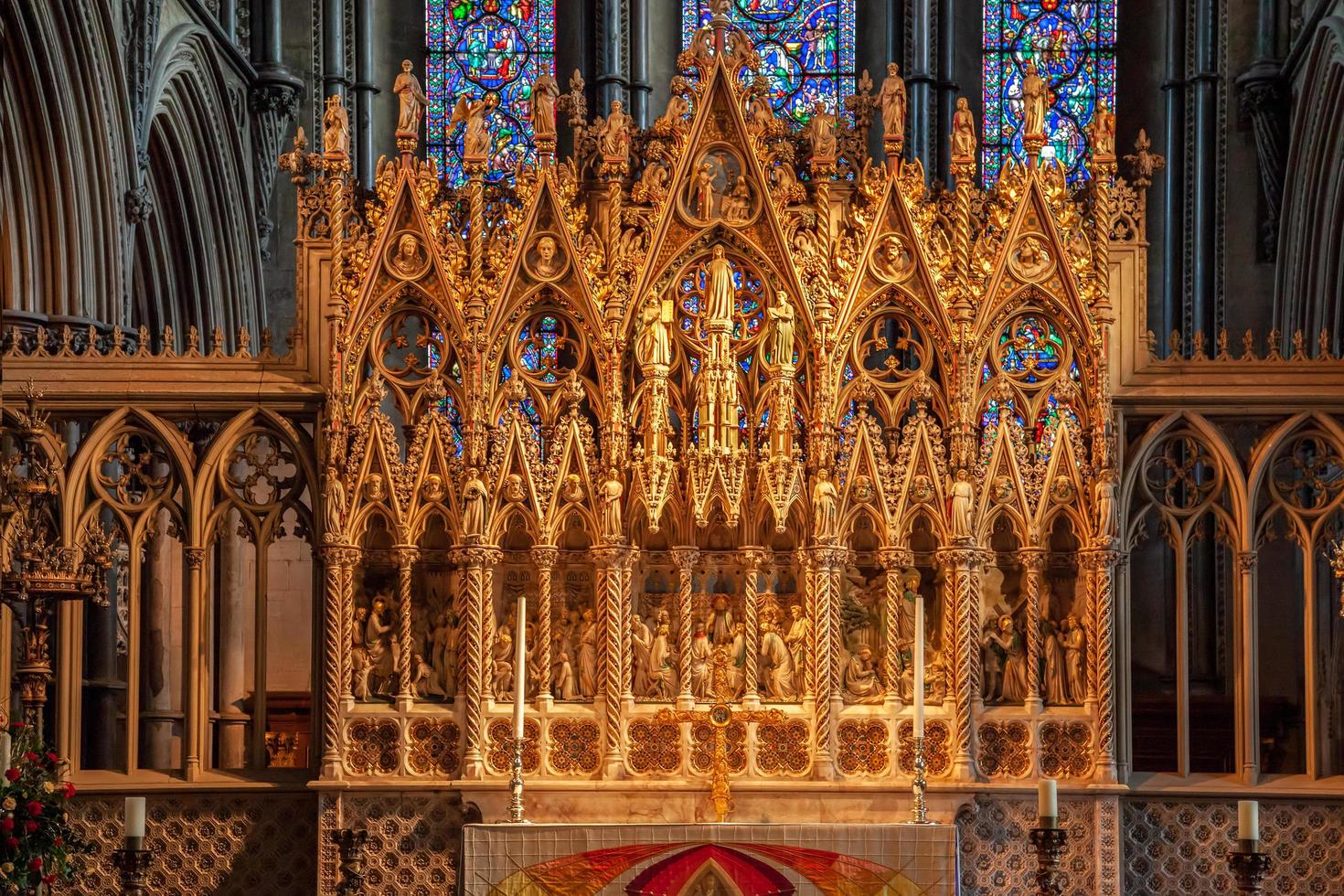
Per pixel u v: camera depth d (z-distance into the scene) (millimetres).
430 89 27016
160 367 15117
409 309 15016
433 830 14547
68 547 14258
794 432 14750
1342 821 14664
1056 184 15117
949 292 14969
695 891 13242
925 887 13367
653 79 26656
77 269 18953
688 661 14672
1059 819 14539
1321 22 21906
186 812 14781
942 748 14641
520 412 14852
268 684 24391
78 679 14945
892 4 26141
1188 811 14734
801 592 14922
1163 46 26562
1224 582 24484
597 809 14453
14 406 14859
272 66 24688
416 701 14734
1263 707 23484
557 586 15016
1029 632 14742
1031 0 26938
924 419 14852
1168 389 15008
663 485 14594
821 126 15172
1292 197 23609
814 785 14383
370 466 14773
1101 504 14656
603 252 15109
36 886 11703
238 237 24016
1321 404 14938
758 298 15141
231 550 21641
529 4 27031
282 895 14734
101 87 19109
